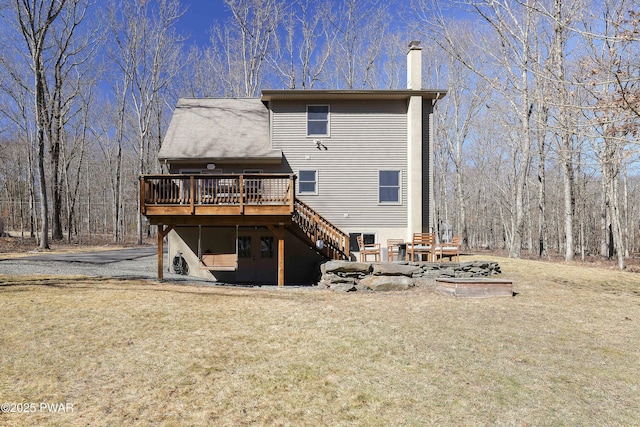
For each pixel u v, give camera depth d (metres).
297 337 6.23
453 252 13.02
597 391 4.46
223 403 4.08
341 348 5.76
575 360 5.43
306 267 15.02
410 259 13.95
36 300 8.03
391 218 15.28
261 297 9.34
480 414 3.90
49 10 19.48
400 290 10.78
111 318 6.97
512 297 9.84
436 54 28.88
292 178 11.84
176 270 14.62
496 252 33.66
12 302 7.80
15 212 41.78
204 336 6.18
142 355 5.34
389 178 15.42
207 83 35.41
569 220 21.45
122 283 10.37
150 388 4.39
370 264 11.66
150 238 41.34
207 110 17.56
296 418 3.80
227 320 7.12
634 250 39.41
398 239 15.13
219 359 5.26
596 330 6.97
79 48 26.23
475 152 40.06
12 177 43.16
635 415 3.92
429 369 5.03
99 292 9.03
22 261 13.98
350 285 10.74
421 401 4.16
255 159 14.62
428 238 13.41
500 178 36.31
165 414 3.84
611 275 13.50
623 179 33.94
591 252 35.75
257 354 5.47
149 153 38.06
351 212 15.24
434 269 12.20
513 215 31.50
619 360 5.45
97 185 50.81
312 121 15.49
